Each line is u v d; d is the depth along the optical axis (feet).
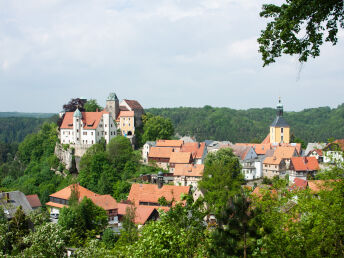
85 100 552.41
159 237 92.22
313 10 63.52
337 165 108.68
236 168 355.97
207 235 94.94
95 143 459.32
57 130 513.86
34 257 132.46
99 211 259.39
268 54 70.64
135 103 548.72
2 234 152.66
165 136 524.52
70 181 423.64
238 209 92.63
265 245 92.22
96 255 142.20
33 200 357.20
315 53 67.00
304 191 110.11
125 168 430.61
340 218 90.99
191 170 392.27
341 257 91.76
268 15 69.26
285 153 451.53
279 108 546.26
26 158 522.88
